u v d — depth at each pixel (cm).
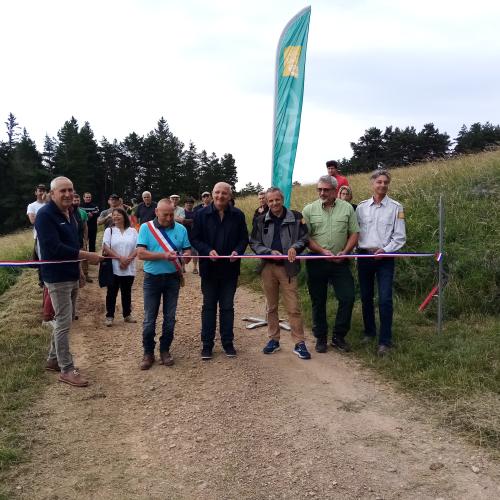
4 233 5319
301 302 763
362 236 572
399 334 589
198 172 7275
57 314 464
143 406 438
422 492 317
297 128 664
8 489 311
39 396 444
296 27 662
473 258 705
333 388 474
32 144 5806
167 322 534
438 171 1104
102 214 1012
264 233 559
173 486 324
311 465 347
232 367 523
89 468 340
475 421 387
